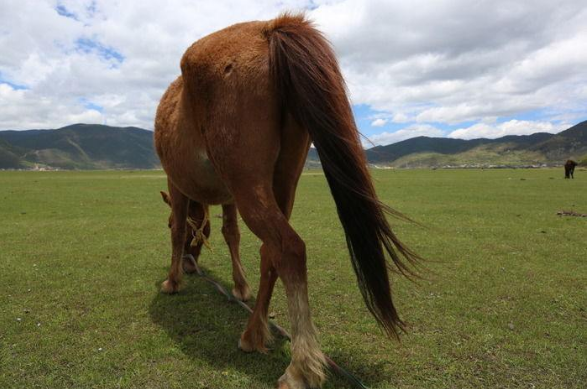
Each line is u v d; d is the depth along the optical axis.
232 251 4.72
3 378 2.93
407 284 5.25
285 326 3.99
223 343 3.48
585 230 9.23
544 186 25.48
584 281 5.36
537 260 6.50
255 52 2.66
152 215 12.40
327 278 5.58
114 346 3.45
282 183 2.83
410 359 3.24
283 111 2.66
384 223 2.54
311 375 2.53
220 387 2.81
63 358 3.23
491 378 2.94
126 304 4.49
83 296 4.76
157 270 5.96
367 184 2.50
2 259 6.60
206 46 2.85
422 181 33.03
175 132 3.28
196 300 4.62
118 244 7.89
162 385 2.83
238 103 2.60
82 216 12.14
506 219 11.09
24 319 4.05
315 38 2.61
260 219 2.56
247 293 4.67
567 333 3.74
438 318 4.12
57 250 7.32
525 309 4.37
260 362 3.15
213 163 2.81
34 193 20.97
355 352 3.37
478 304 4.53
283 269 2.52
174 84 3.69
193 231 5.52
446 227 9.82
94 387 2.82
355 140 2.51
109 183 31.38
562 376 2.96
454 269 5.97
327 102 2.46
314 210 13.67
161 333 3.71
